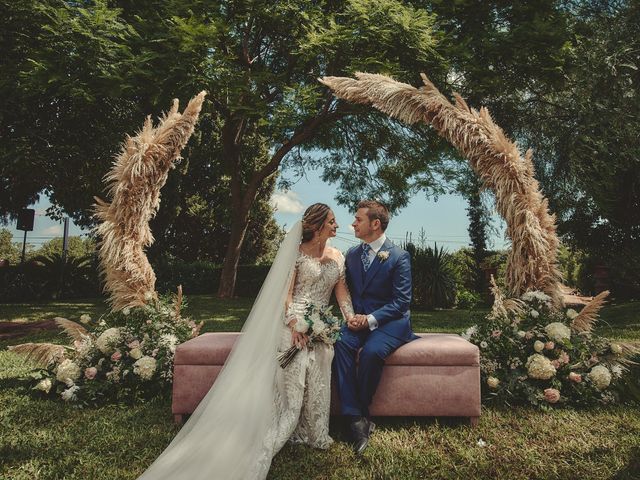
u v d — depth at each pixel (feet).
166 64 27.45
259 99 30.68
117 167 14.38
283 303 9.97
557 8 35.32
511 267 14.38
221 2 30.48
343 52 31.09
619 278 40.16
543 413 11.22
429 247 43.16
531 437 9.64
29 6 27.14
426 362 10.53
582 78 32.37
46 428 10.03
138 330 13.28
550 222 14.24
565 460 8.39
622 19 33.45
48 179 35.99
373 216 11.44
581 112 32.78
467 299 44.32
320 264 11.05
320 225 10.83
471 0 31.55
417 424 10.50
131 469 8.02
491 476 7.79
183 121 14.79
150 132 14.55
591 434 9.67
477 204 53.21
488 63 32.37
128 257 14.10
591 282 48.75
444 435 9.80
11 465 8.13
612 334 21.75
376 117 43.32
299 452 8.95
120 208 14.17
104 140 34.94
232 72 29.99
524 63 31.76
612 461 8.21
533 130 37.01
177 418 10.67
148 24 29.22
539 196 14.28
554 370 11.61
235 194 44.75
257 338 9.44
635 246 40.83
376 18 29.07
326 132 46.24
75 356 13.03
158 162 14.56
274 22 33.88
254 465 7.85
